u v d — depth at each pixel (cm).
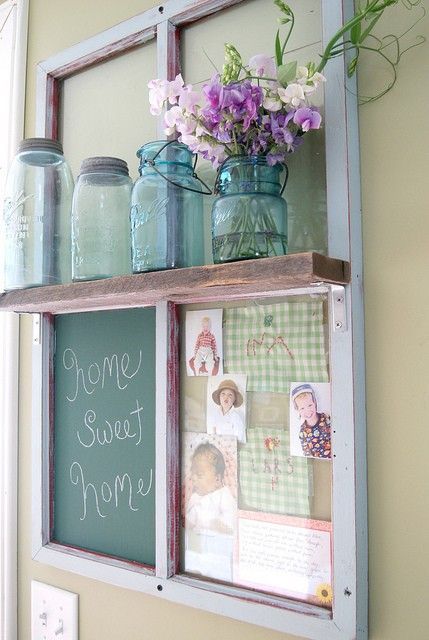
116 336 99
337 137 73
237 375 84
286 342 80
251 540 81
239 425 84
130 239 88
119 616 96
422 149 70
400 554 70
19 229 93
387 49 73
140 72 98
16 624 112
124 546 95
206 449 87
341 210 72
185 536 88
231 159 73
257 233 70
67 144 108
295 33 80
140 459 94
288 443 79
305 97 70
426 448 69
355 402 71
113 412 98
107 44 100
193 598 84
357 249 73
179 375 90
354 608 69
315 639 73
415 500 69
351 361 71
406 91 72
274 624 76
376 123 74
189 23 91
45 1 114
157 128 92
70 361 105
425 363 69
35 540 105
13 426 113
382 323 72
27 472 112
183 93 73
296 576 77
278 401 80
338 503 71
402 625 69
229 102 68
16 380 114
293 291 78
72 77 108
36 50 115
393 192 72
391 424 71
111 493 98
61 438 105
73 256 89
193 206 83
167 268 79
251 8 85
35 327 107
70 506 103
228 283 67
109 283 78
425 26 71
